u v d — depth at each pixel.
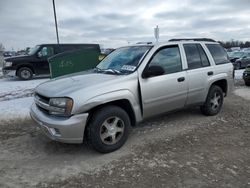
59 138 4.20
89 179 3.78
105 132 4.47
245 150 4.67
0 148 4.90
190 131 5.55
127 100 4.71
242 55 21.27
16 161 4.36
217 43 6.78
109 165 4.15
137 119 4.93
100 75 5.04
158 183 3.64
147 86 4.95
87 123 4.38
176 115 6.62
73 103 4.15
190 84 5.71
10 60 15.13
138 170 3.98
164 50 5.43
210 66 6.27
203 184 3.61
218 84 6.75
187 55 5.84
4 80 15.46
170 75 5.36
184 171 3.94
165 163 4.18
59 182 3.71
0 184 3.67
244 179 3.73
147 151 4.62
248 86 11.95
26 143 5.11
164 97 5.25
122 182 3.68
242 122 6.16
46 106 4.44
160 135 5.34
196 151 4.62
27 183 3.70
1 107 7.99
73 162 4.29
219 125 5.94
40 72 15.73
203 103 6.25
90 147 4.82
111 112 4.46
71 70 9.09
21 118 6.80
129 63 5.18
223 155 4.46
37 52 15.59
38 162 4.32
